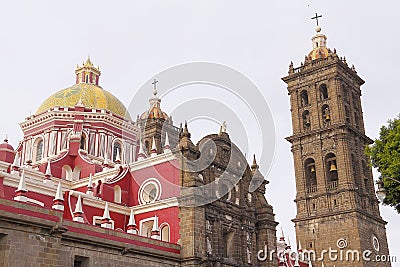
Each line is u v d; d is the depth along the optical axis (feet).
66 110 232.73
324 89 285.64
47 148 226.58
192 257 156.25
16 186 150.41
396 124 148.36
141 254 144.46
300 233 258.98
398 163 140.05
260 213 199.00
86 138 228.84
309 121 277.03
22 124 239.91
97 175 192.44
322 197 257.34
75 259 127.13
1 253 107.76
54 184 162.91
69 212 159.63
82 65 271.90
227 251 180.55
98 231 133.28
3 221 108.37
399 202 146.30
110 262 134.41
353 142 269.44
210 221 171.83
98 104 244.83
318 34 297.53
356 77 293.02
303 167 269.23
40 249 113.80
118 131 240.53
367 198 261.24
